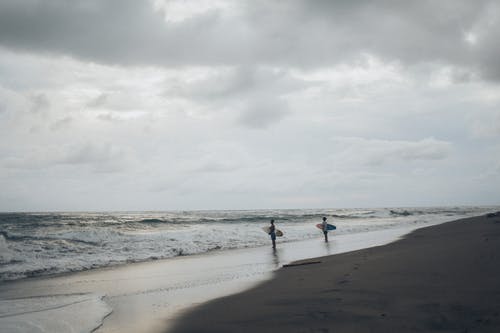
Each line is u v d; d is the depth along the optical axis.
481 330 3.86
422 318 4.46
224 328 5.07
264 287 8.02
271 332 4.66
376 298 5.69
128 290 8.54
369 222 41.72
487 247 9.90
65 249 15.41
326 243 19.73
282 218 48.75
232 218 46.31
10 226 29.20
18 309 6.75
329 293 6.49
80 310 6.61
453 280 6.32
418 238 17.53
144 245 17.84
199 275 10.48
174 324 5.48
